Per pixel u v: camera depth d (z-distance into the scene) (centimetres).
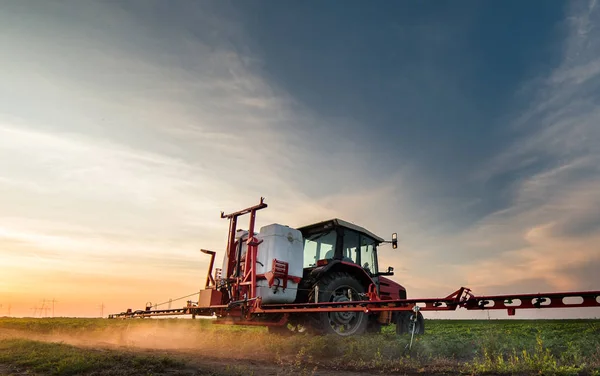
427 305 642
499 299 570
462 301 601
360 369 527
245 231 1025
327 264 948
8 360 480
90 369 439
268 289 879
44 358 476
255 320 885
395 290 1161
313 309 773
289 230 949
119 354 533
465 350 635
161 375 420
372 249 1134
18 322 1527
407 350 624
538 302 534
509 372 468
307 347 653
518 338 746
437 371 500
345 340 667
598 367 471
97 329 1064
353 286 986
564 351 578
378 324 1084
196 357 616
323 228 1044
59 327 1105
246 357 632
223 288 948
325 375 476
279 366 542
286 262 908
